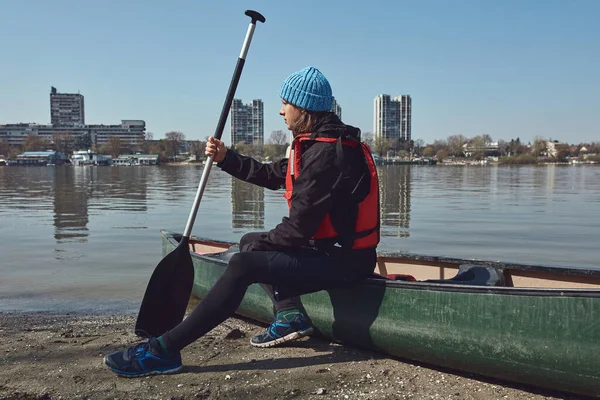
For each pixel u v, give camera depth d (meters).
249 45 2.92
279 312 3.08
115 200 18.45
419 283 2.64
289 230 2.54
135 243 8.25
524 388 2.50
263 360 2.88
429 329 2.62
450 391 2.47
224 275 2.65
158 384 2.56
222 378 2.63
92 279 5.57
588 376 2.22
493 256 7.39
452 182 33.00
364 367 2.77
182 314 2.98
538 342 2.32
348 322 2.92
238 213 13.70
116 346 3.17
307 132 2.62
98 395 2.45
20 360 2.92
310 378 2.62
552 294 2.28
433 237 9.21
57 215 12.98
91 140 154.88
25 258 6.85
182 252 2.94
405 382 2.57
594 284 3.13
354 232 2.61
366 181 2.62
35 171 66.19
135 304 4.52
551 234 9.59
